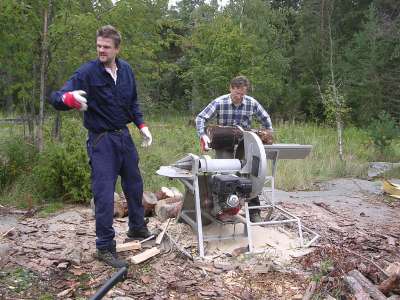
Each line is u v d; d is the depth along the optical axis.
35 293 3.88
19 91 7.98
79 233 5.17
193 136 12.41
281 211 5.33
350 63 23.27
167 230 5.12
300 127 17.67
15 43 7.53
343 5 26.33
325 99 13.49
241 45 17.12
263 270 4.33
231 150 5.10
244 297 3.88
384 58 23.11
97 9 8.42
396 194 8.13
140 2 8.52
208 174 4.82
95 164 4.35
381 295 3.86
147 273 4.25
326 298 3.87
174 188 6.74
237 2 21.34
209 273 4.29
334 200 7.55
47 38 7.54
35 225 5.45
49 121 8.45
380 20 23.98
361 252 5.00
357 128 20.84
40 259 4.45
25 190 6.63
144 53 9.49
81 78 4.20
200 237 4.62
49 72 8.08
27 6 7.20
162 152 9.96
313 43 25.06
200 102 19.72
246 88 5.23
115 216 5.91
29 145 7.47
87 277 4.14
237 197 4.41
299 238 5.16
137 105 4.66
